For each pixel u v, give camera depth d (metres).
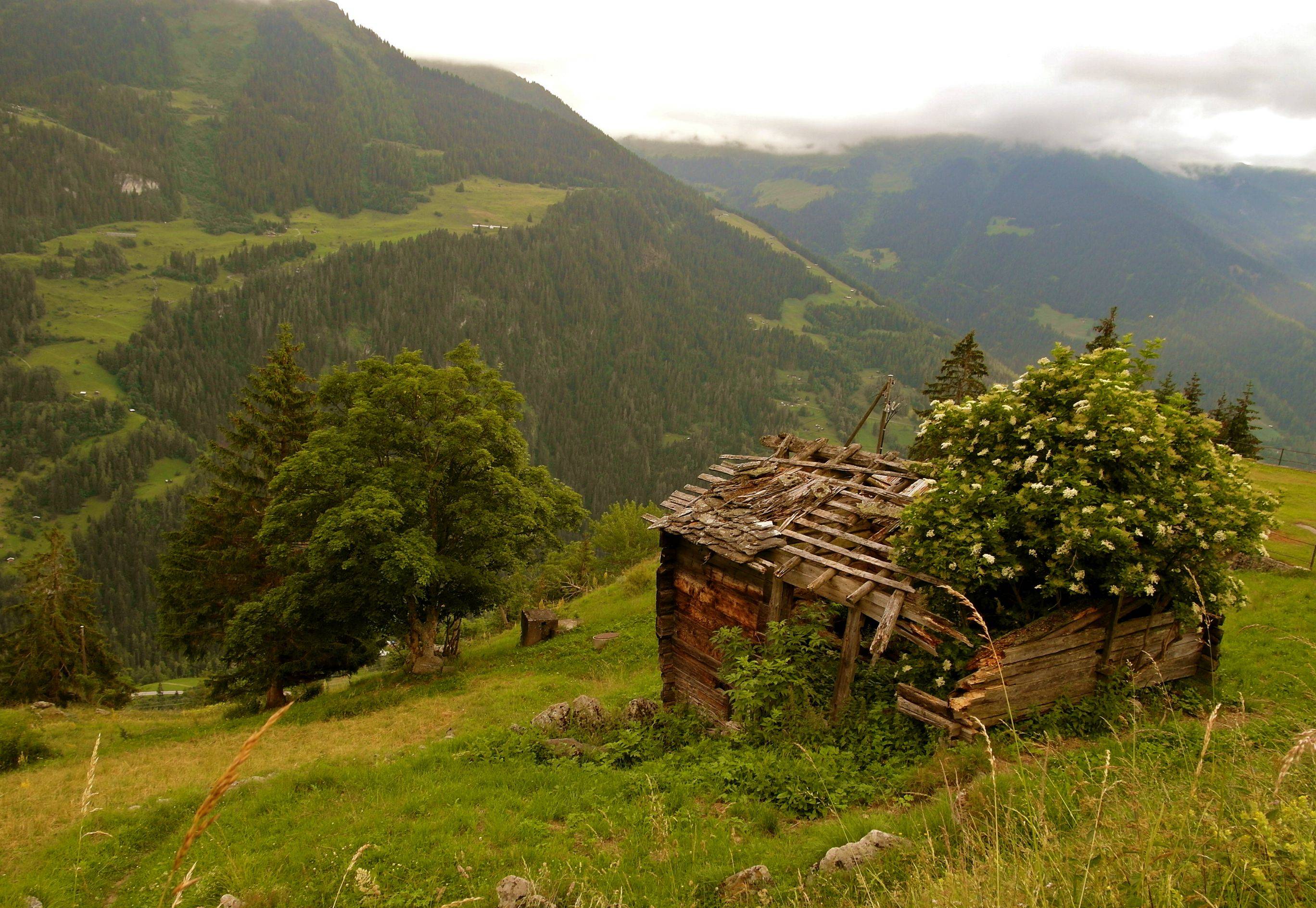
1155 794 5.11
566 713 13.88
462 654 30.34
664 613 15.04
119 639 125.38
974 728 8.24
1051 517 8.51
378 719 20.81
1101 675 9.02
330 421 25.69
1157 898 3.54
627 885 7.14
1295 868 3.50
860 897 5.59
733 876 6.82
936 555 8.79
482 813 10.08
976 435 9.35
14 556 144.88
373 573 23.45
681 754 11.09
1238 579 9.16
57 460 176.25
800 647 11.15
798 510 12.77
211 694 30.08
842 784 8.49
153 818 12.08
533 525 26.25
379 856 9.02
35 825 12.52
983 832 5.64
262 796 11.90
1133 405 8.51
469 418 24.28
